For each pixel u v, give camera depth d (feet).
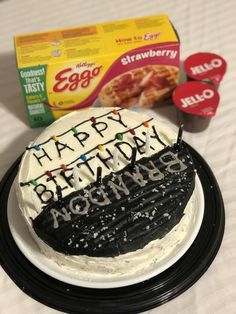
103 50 1.52
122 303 1.22
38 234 1.21
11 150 1.64
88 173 1.31
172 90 1.69
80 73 1.53
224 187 1.52
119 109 1.48
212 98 1.61
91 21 2.07
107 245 1.15
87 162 1.33
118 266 1.20
